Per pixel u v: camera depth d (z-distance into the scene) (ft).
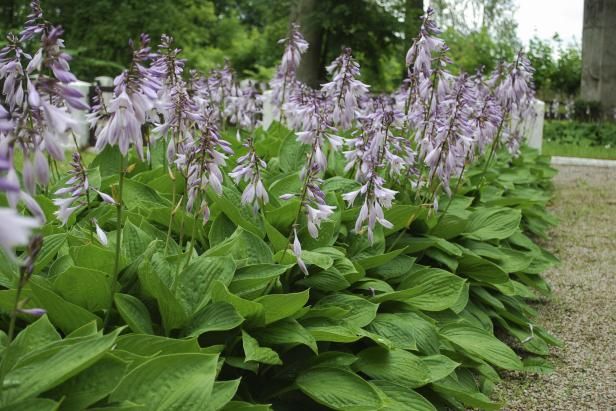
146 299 9.86
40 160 6.30
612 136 56.85
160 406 7.39
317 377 10.03
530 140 40.60
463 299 14.32
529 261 16.62
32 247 6.25
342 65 15.26
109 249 10.75
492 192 21.83
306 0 55.42
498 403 11.46
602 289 19.98
